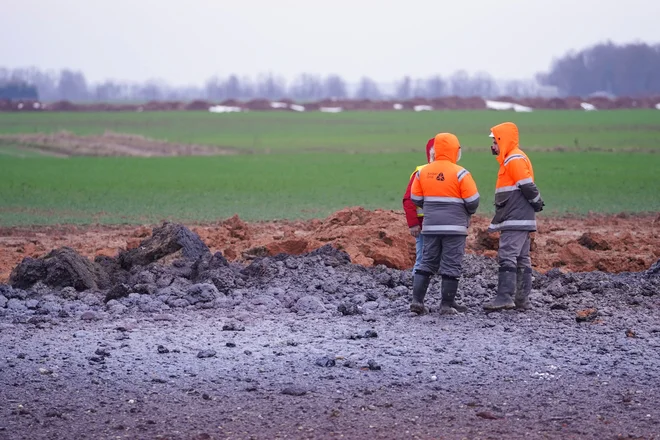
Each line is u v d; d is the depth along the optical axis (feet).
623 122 359.25
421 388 32.65
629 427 28.66
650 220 97.40
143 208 112.27
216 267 53.01
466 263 55.31
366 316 44.16
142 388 32.71
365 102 583.58
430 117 428.97
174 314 45.32
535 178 148.56
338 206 114.11
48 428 28.58
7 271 61.93
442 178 44.34
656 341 39.45
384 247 60.39
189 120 415.23
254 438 27.84
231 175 162.30
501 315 44.75
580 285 50.24
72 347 38.37
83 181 150.20
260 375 34.30
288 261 54.24
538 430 28.45
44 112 515.09
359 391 32.37
